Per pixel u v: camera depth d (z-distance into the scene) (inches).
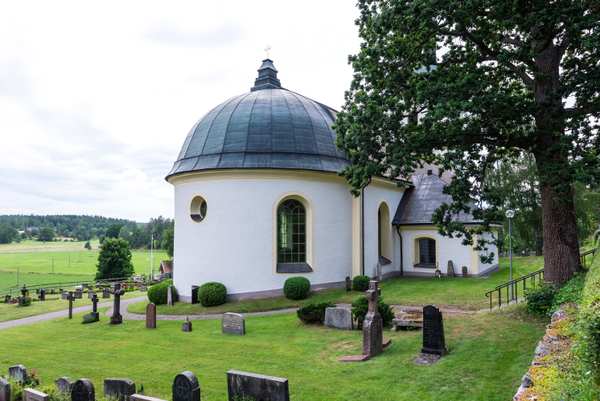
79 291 1339.8
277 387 298.4
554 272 556.4
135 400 298.8
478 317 576.4
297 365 445.4
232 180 880.9
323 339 544.4
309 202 919.7
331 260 947.3
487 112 486.9
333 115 1103.6
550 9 450.6
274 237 888.9
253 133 906.1
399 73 562.3
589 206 1305.4
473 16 502.6
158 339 615.2
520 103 494.9
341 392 359.6
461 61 581.3
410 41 561.6
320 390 367.6
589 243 1183.6
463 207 573.3
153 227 5452.8
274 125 920.9
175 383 300.2
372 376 391.2
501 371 372.2
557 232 557.9
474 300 753.0
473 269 1072.2
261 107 951.6
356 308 591.5
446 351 435.2
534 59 565.6
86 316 822.5
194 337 612.1
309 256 922.1
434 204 1178.0
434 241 1151.0
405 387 359.6
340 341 527.2
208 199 893.8
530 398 210.5
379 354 456.4
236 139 903.7
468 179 566.6
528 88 593.0
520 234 1451.8
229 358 489.7
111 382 353.7
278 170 883.4
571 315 366.6
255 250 878.4
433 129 528.4
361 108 585.9
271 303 836.6
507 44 578.2
